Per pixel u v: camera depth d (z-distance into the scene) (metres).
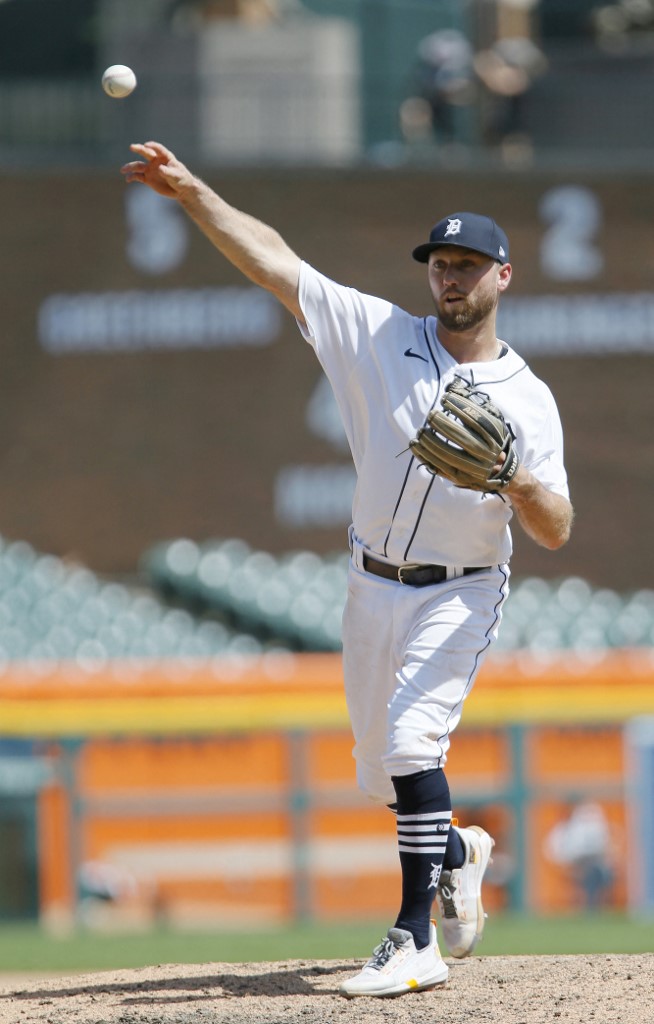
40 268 50.28
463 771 38.75
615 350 50.78
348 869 38.56
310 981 14.11
